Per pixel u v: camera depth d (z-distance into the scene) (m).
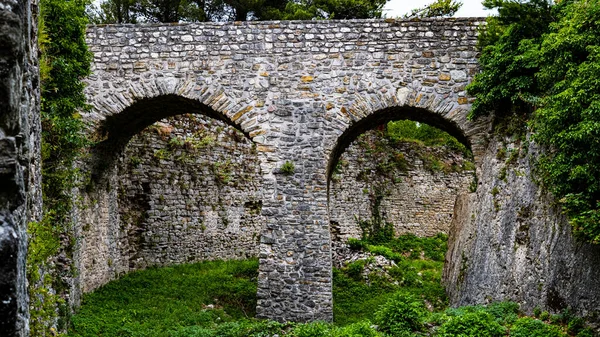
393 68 11.02
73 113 9.57
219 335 8.72
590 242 6.44
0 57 2.16
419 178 22.33
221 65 11.14
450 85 10.95
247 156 18.22
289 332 8.52
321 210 10.77
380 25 11.09
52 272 7.84
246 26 11.18
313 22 11.14
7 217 2.17
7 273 2.12
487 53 10.51
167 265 14.89
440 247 20.50
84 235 10.90
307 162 10.91
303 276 10.59
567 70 7.33
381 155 21.83
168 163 15.21
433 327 7.83
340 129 10.97
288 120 11.02
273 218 10.79
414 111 11.34
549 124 7.25
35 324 4.28
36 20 4.60
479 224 10.64
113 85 11.16
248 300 11.87
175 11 18.95
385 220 21.44
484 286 9.70
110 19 18.41
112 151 12.67
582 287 6.78
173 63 11.17
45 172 7.93
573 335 6.70
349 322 10.77
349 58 11.06
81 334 8.45
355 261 14.77
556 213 7.52
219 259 16.69
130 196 14.16
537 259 7.90
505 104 10.23
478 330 7.14
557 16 8.98
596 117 6.33
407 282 13.95
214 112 11.52
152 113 12.38
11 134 2.24
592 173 6.54
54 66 8.20
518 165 9.07
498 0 9.38
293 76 11.08
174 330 9.19
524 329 6.96
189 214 15.76
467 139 11.01
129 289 12.06
